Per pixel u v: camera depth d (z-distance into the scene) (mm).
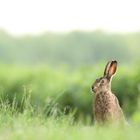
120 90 30844
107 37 114750
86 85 30312
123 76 30953
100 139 11961
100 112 15312
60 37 114375
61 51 112312
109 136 12156
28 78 32312
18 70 34312
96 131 12898
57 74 33688
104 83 15398
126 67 32156
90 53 112750
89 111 29844
